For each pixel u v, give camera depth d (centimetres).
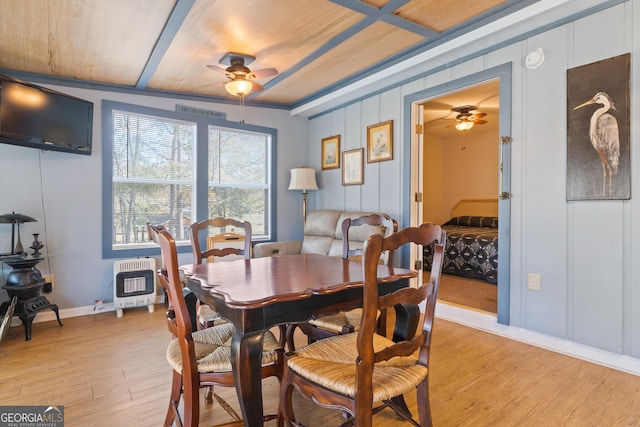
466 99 444
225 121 449
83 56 311
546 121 268
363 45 310
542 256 271
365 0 240
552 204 266
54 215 344
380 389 123
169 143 415
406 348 130
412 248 369
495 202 672
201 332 177
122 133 385
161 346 272
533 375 225
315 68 364
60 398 197
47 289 341
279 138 496
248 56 325
